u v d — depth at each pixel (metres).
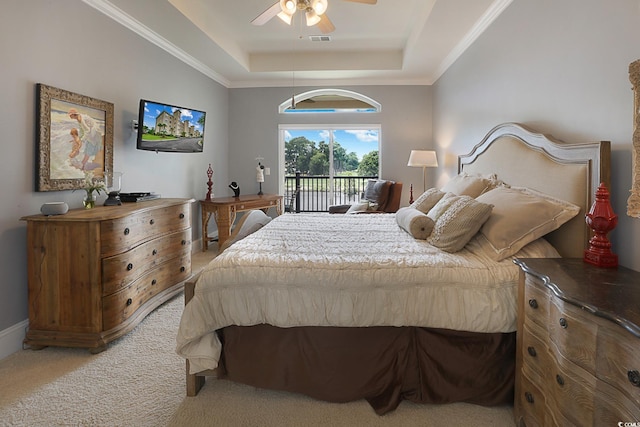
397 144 5.68
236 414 1.63
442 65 4.70
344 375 1.71
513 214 1.90
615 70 1.66
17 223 2.27
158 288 2.84
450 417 1.61
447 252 1.94
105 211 2.42
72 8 2.68
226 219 4.66
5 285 2.18
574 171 1.83
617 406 0.96
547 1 2.23
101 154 2.96
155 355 2.15
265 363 1.74
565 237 1.87
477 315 1.62
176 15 3.26
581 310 1.08
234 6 3.62
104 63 3.04
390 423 1.57
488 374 1.68
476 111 3.53
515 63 2.67
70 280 2.18
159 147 3.62
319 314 1.65
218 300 1.69
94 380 1.89
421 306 1.65
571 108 1.99
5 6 2.16
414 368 1.71
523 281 1.53
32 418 1.60
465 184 2.74
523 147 2.33
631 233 1.58
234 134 5.87
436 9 3.07
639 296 1.12
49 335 2.18
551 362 1.27
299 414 1.63
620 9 1.62
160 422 1.58
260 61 5.12
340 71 5.11
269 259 1.75
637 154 1.42
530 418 1.43
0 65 2.14
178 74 4.31
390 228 2.76
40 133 2.39
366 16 3.86
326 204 6.12
